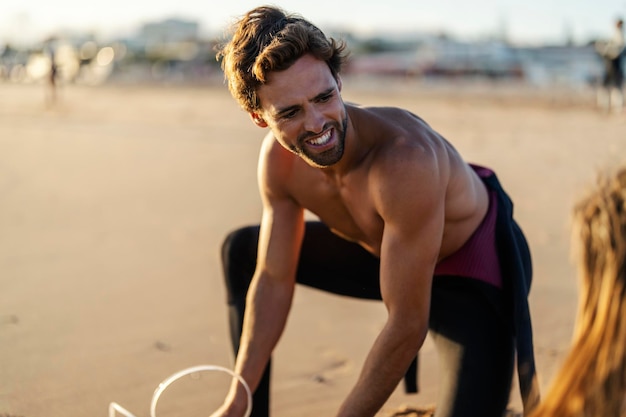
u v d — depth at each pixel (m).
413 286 2.41
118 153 10.86
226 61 2.43
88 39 68.50
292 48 2.25
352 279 2.97
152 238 5.73
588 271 1.32
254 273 2.95
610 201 1.31
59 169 9.29
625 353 1.22
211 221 6.31
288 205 2.81
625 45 16.84
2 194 7.60
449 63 36.19
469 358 2.57
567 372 1.27
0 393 3.21
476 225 2.69
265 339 2.80
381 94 26.62
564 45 36.72
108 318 4.05
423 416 3.02
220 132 13.86
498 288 2.65
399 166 2.38
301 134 2.33
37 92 29.80
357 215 2.61
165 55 50.41
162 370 3.43
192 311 4.15
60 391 3.22
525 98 24.30
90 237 5.77
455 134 13.10
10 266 5.00
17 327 3.92
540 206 6.75
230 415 2.71
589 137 12.45
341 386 3.32
